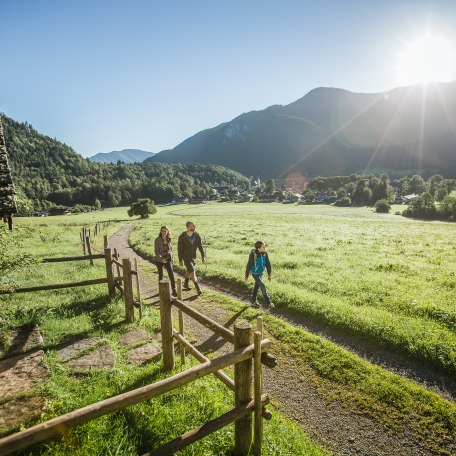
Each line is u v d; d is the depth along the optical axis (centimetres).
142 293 1198
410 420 524
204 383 569
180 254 1180
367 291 1123
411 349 723
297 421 529
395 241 2378
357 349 764
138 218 8656
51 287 894
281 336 819
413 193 19638
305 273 1393
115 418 452
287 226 3759
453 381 632
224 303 1075
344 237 2633
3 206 723
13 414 469
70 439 404
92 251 2158
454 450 464
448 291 1099
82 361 631
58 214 14250
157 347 715
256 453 413
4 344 686
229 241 2520
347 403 569
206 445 420
